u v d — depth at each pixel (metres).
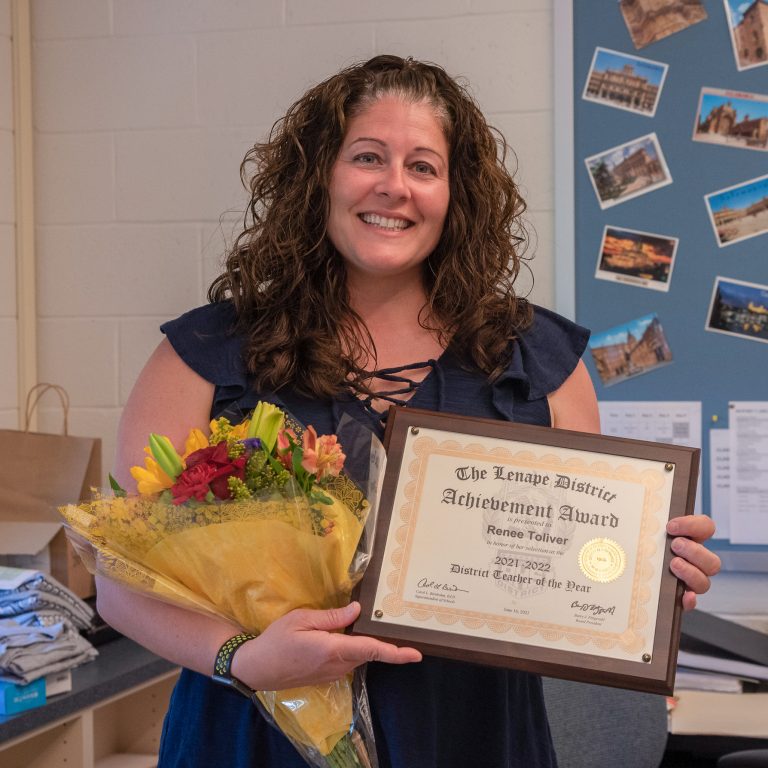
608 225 2.24
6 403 2.42
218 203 2.40
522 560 1.21
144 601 1.25
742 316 2.20
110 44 2.44
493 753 1.28
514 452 1.25
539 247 2.28
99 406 2.46
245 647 1.14
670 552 1.22
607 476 1.25
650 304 2.23
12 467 2.10
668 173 2.22
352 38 2.34
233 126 2.39
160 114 2.42
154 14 2.41
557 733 1.72
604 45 2.24
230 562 1.12
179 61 2.41
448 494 1.23
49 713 1.76
